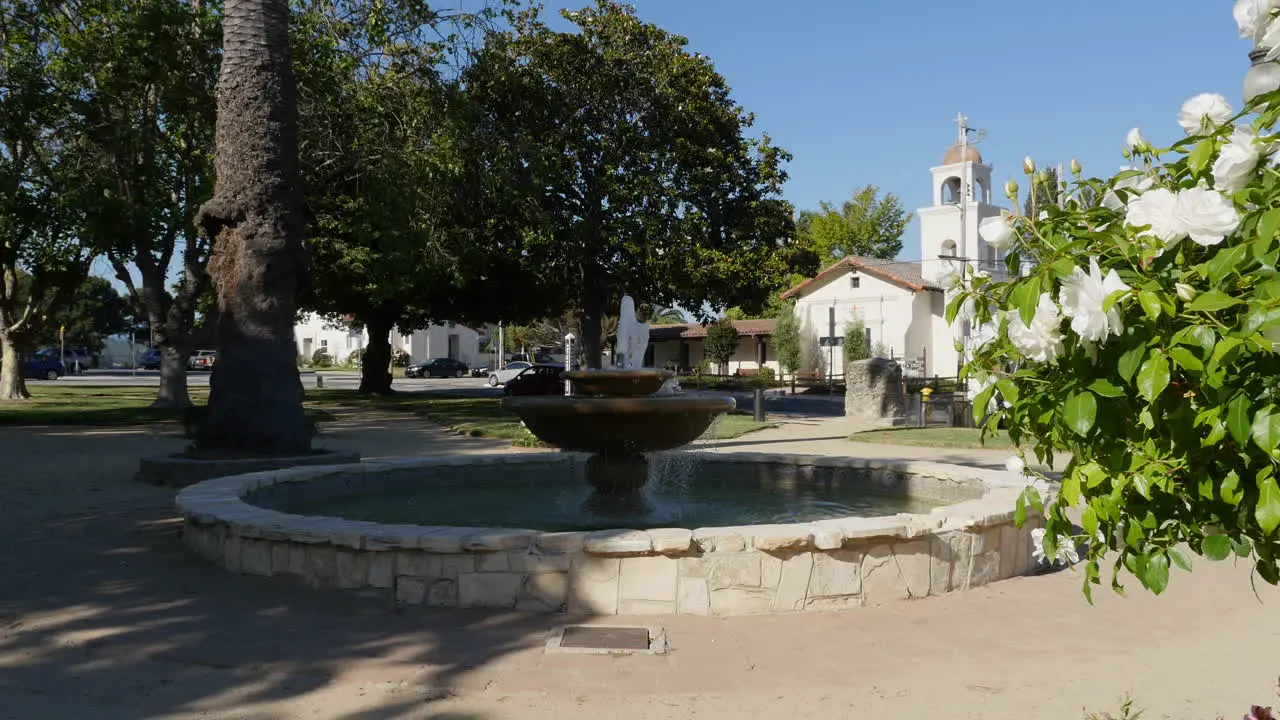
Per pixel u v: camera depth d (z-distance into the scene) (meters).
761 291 26.97
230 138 12.55
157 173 21.48
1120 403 2.21
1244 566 7.12
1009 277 2.60
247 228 12.52
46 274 26.09
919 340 44.81
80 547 7.70
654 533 5.88
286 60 12.83
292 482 9.30
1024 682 4.61
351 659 4.88
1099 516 2.25
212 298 27.47
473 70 22.69
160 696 4.40
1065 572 7.04
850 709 4.27
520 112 26.28
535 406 7.80
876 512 8.80
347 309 34.75
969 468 9.62
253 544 6.63
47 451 16.36
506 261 31.03
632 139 26.23
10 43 19.98
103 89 19.86
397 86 21.86
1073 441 2.36
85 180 21.44
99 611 5.75
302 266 12.98
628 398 7.72
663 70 26.41
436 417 25.59
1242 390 1.96
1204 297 1.96
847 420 23.47
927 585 6.29
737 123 27.55
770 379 48.16
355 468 9.98
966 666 4.84
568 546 5.78
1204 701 4.34
